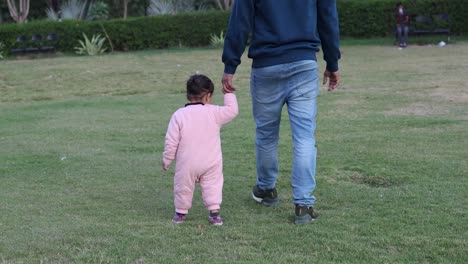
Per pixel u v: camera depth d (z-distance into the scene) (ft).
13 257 16.92
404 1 106.42
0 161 28.99
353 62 76.84
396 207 20.74
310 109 19.11
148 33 106.52
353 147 30.53
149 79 67.46
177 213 19.52
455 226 18.67
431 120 37.76
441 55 81.25
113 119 42.06
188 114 18.98
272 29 18.88
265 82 19.34
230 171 26.50
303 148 18.88
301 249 17.13
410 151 29.32
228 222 19.49
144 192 23.32
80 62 84.02
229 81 19.36
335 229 18.61
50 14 119.85
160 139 34.37
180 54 93.09
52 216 20.33
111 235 18.38
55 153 30.73
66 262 16.56
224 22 107.96
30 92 61.93
